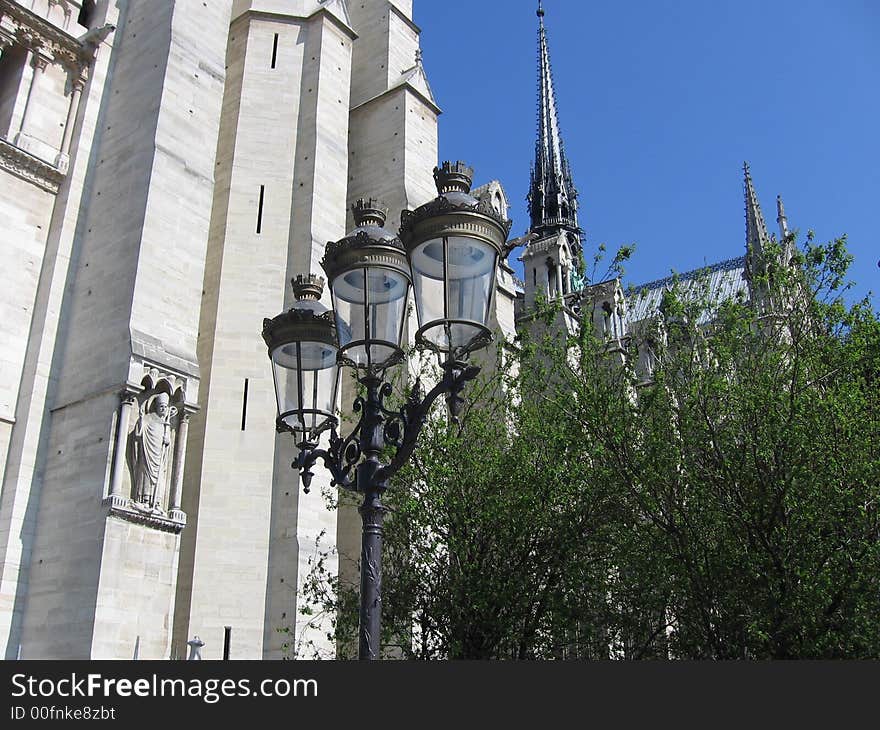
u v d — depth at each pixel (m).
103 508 19.41
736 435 19.03
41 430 21.77
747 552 18.00
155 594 19.67
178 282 23.22
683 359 20.44
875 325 19.11
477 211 10.19
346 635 20.45
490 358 36.31
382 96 35.22
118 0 27.77
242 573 23.11
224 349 25.70
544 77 84.00
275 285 27.03
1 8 24.14
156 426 20.86
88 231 24.36
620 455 19.78
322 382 11.90
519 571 19.61
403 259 10.88
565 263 51.41
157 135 23.97
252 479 24.23
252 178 28.58
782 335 20.31
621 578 20.78
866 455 17.70
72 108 25.77
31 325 23.03
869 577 16.80
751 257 23.05
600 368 21.91
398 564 19.94
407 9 39.06
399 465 9.94
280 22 31.62
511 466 20.33
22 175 23.84
